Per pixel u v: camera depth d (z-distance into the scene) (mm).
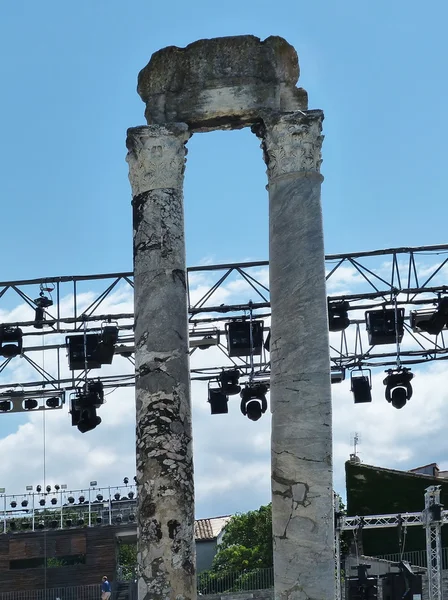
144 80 24406
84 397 40000
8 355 39094
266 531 79188
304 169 23484
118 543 68875
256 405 39750
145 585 21984
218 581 57031
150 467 22438
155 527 22141
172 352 22906
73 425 40156
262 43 24359
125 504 69750
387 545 56781
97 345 38719
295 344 22672
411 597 38719
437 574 38969
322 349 22672
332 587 21828
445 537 54531
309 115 23703
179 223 23688
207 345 39750
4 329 39062
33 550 66625
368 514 57812
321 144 23797
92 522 69375
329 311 37781
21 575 66250
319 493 22062
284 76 24328
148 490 22359
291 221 23250
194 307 38250
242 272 38031
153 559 22016
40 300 38406
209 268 37938
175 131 23891
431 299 38188
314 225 23266
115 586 56031
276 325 22953
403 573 39031
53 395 41188
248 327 38688
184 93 24234
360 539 54219
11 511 68312
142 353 23016
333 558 21953
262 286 38094
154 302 23141
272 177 23656
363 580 39312
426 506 39375
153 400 22703
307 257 23078
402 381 39312
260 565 76875
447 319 37844
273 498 22344
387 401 39469
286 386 22547
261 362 40188
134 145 23953
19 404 41312
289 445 22297
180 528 22156
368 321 38438
